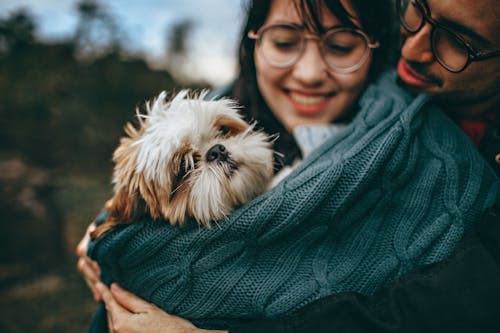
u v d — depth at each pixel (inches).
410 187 14.5
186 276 14.2
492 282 12.0
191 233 14.4
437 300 12.0
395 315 12.1
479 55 14.0
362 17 16.7
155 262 14.8
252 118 19.5
